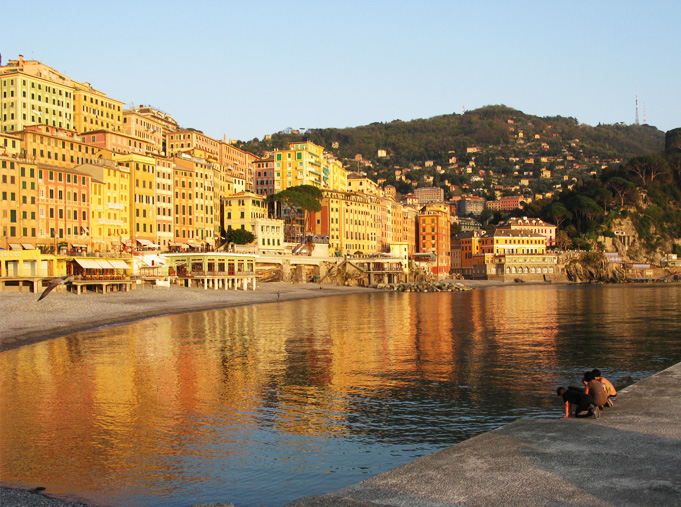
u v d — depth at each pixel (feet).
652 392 105.09
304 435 107.45
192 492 82.64
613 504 57.47
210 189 606.96
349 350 206.80
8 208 398.62
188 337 241.76
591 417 89.35
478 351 203.21
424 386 146.82
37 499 78.38
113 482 86.28
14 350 205.87
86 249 444.14
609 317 328.08
